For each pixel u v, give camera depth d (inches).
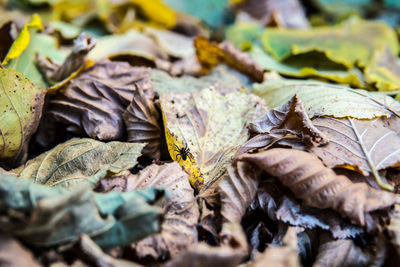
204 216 13.8
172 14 24.0
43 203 12.3
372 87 17.8
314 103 15.4
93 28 24.0
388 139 14.4
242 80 17.4
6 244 12.3
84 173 14.3
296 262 12.5
